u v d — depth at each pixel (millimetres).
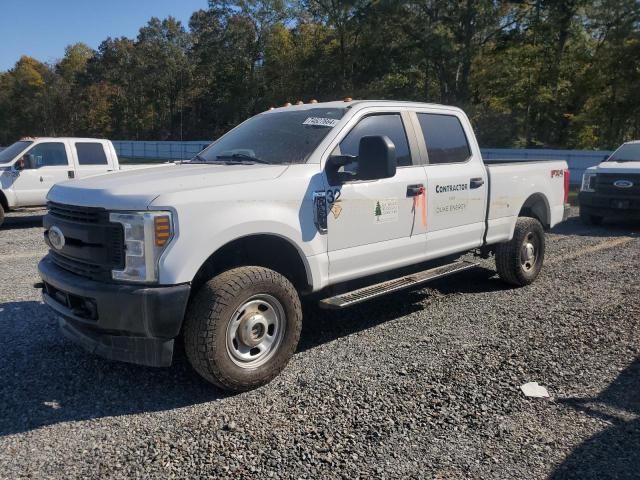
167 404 3738
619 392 3867
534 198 6895
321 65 44969
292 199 4105
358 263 4629
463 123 5902
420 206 5109
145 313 3479
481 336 4973
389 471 2951
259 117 5414
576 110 35312
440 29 32500
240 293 3762
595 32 33875
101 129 79625
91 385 4027
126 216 3521
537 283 6875
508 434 3320
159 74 73125
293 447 3180
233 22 57938
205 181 3830
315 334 5105
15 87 84688
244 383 3832
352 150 4652
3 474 2939
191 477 2902
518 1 31781
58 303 4039
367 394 3836
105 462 3043
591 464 3012
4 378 4129
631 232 11148
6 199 11688
